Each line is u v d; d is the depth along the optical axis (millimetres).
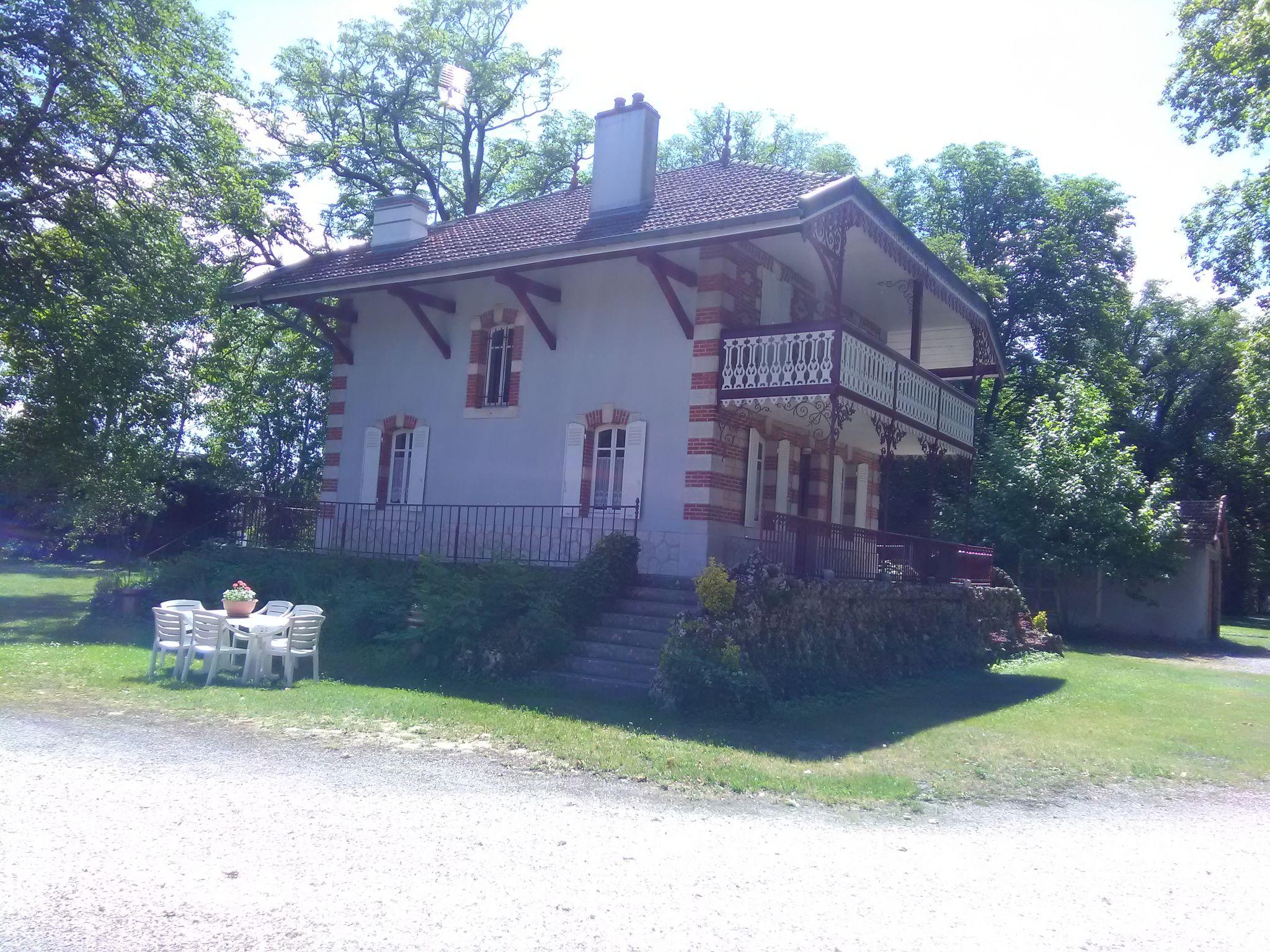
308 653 11242
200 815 5945
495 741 8547
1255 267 24781
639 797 6992
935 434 17344
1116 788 8375
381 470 18141
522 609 12672
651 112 15867
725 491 14578
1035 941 4617
